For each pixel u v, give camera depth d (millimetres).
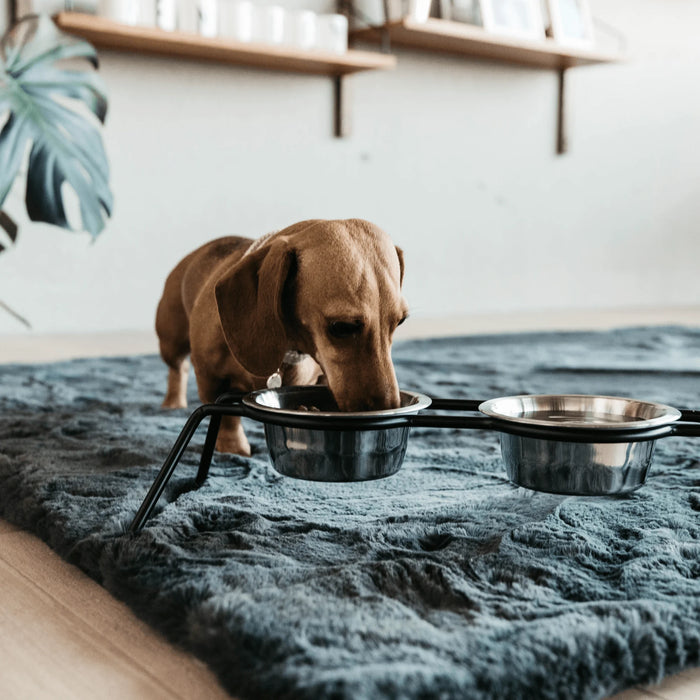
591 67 4227
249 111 3279
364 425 852
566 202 4230
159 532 880
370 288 916
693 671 693
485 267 4004
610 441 817
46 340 2764
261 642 642
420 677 582
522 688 600
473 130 3881
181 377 1639
